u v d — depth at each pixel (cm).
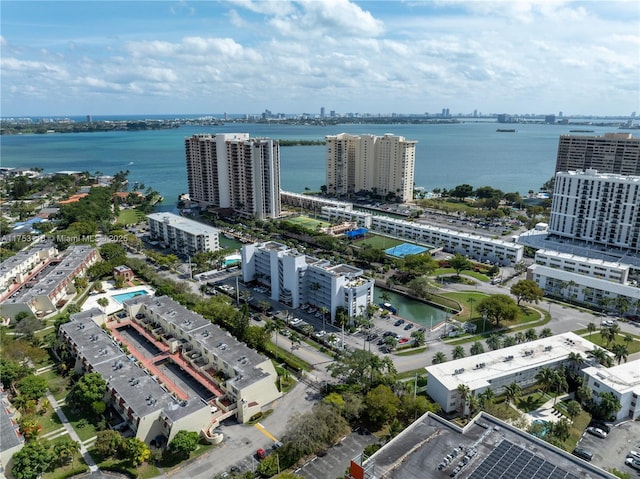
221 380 14550
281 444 12362
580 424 13262
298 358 16750
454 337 18288
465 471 9312
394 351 17212
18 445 11394
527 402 14312
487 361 15062
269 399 14175
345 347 17475
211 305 19300
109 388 13588
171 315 18038
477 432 10531
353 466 9181
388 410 12838
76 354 15800
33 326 17900
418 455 9831
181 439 11644
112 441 11675
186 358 15900
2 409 12756
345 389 14388
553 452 9831
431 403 14012
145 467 11581
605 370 14600
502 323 19500
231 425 13262
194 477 11269
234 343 15912
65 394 14575
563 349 15912
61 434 12731
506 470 9306
